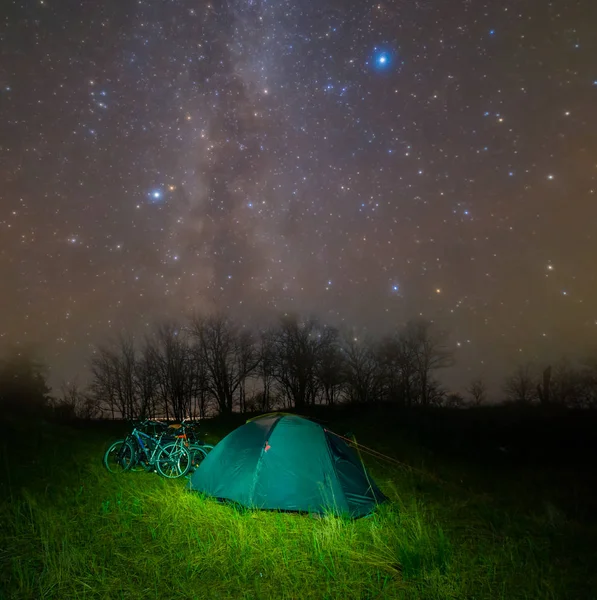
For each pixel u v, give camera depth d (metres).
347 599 3.86
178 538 4.98
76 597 3.74
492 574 4.35
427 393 18.98
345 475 6.18
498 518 6.00
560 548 5.13
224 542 4.93
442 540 4.79
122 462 8.34
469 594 3.99
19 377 16.95
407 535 5.06
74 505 5.98
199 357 21.45
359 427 14.13
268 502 5.93
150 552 4.64
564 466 9.68
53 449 9.47
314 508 5.82
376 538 4.98
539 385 17.39
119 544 4.78
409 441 12.12
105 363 20.52
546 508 6.43
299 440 6.35
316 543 4.78
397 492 7.07
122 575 4.15
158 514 5.74
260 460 6.23
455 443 11.81
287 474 6.09
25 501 5.80
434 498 6.97
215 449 7.00
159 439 8.23
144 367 21.27
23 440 10.03
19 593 3.75
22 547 4.61
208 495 6.45
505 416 14.31
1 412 12.88
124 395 21.00
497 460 10.29
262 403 21.27
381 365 19.97
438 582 4.13
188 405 21.78
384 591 3.98
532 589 4.11
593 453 10.66
